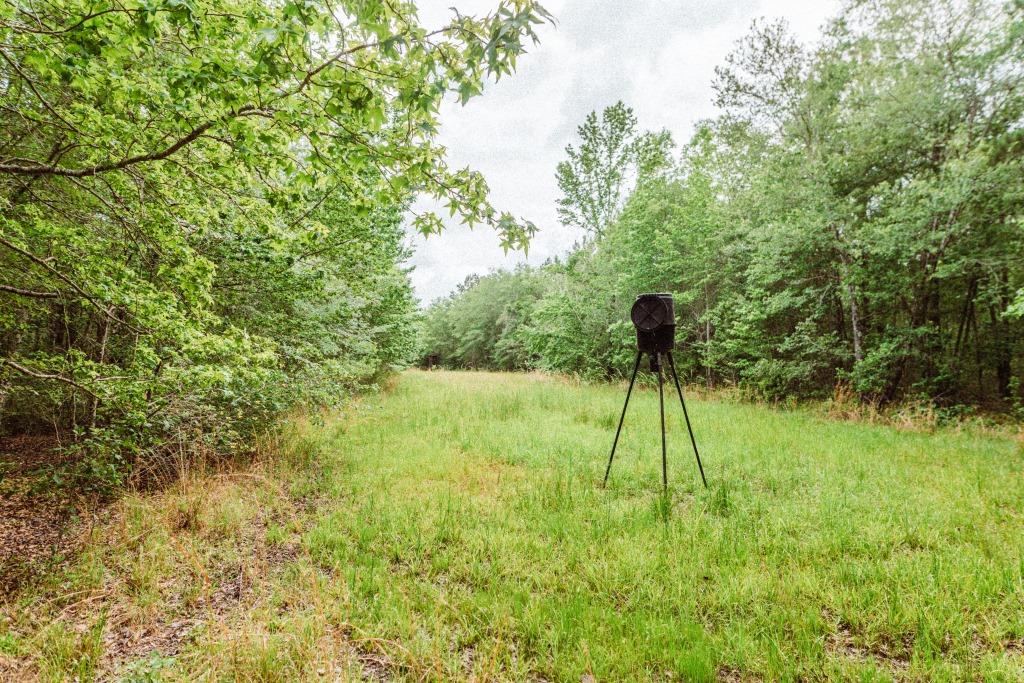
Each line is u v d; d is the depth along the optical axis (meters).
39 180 4.32
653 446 7.41
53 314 6.24
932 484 5.53
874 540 3.98
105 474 4.70
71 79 3.00
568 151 19.64
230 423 6.01
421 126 2.48
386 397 13.72
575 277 19.33
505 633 2.89
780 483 5.64
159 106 3.57
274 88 2.32
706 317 15.18
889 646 2.79
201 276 4.45
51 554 3.93
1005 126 9.98
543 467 6.45
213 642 2.67
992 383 13.53
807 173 11.63
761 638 2.83
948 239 10.14
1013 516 4.45
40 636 2.83
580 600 3.14
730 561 3.65
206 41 2.51
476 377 23.03
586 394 14.09
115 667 2.67
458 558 3.85
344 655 2.71
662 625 2.87
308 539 4.22
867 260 10.98
